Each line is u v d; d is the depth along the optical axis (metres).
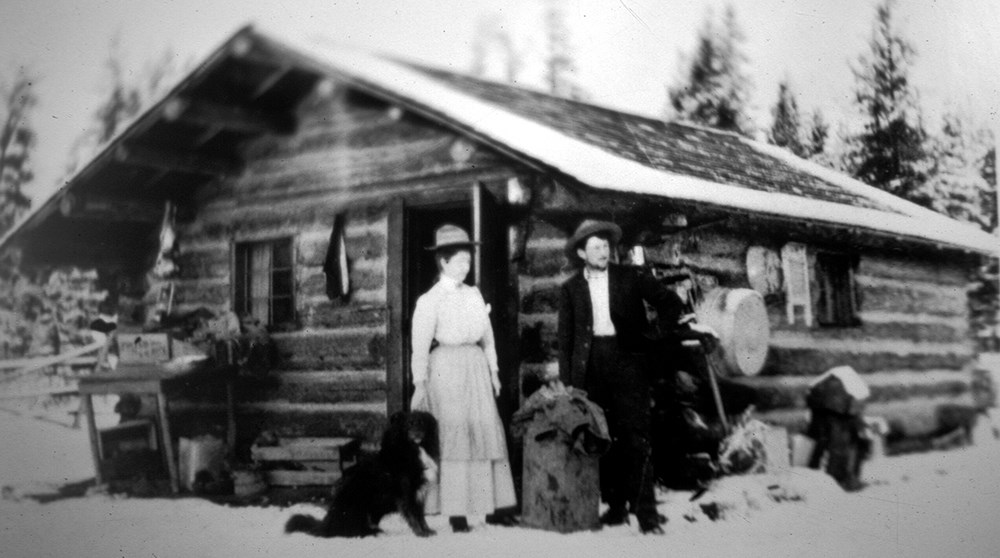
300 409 6.23
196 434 6.53
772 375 6.62
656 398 5.63
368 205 6.18
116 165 6.54
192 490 6.09
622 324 5.05
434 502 4.96
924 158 9.77
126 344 6.28
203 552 4.95
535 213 5.57
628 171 5.47
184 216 6.90
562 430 4.72
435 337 5.09
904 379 7.75
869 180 9.72
